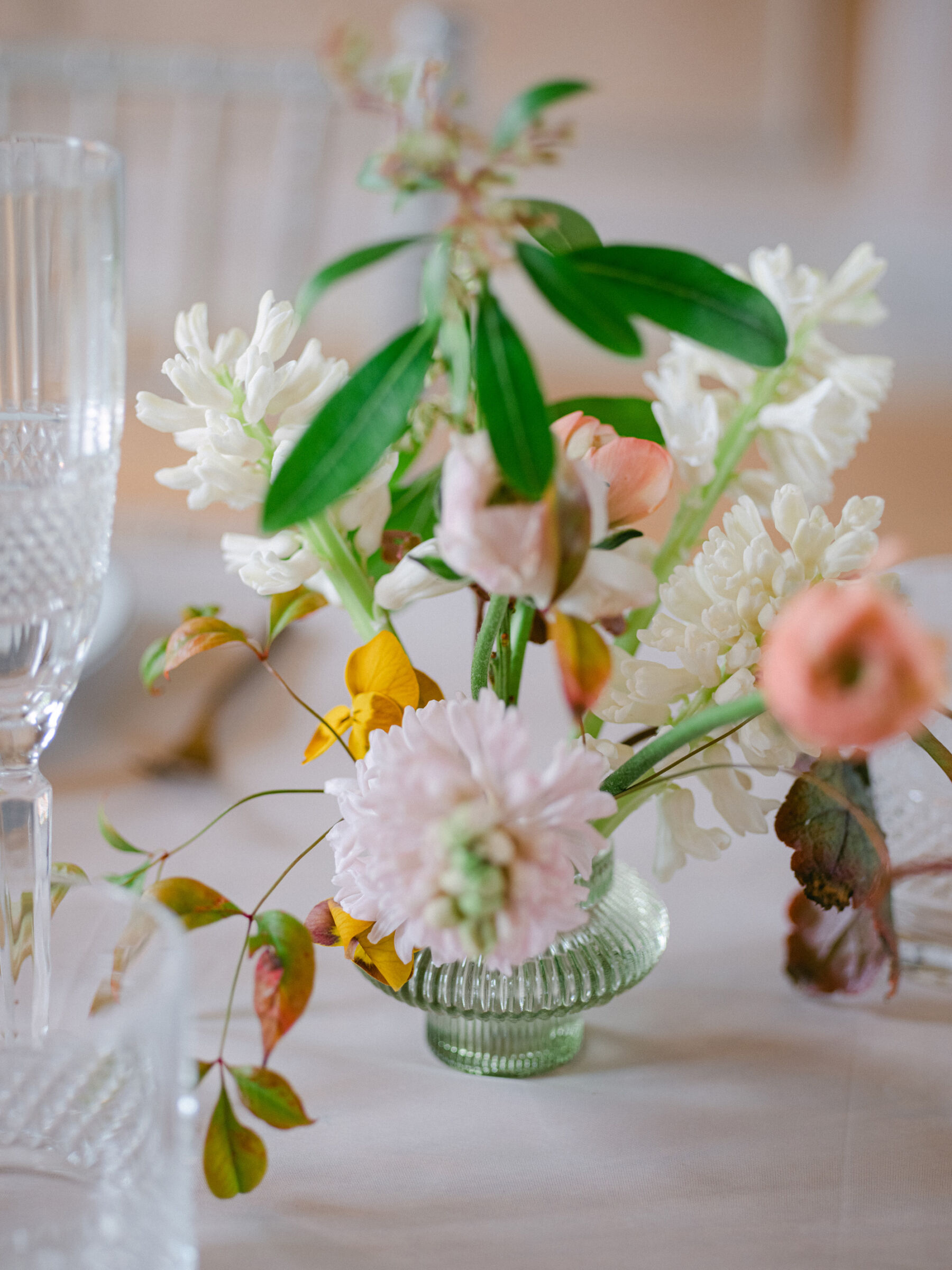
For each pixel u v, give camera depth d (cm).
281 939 58
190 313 62
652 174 476
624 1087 67
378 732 56
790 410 67
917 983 74
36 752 61
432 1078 67
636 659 63
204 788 85
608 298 51
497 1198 60
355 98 51
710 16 455
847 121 469
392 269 245
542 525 50
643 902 67
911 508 338
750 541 62
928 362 478
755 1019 71
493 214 50
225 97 194
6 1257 52
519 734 52
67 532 57
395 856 53
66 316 56
